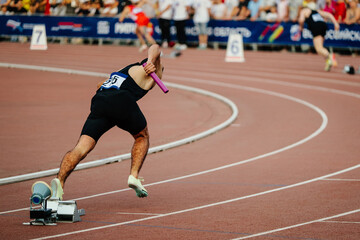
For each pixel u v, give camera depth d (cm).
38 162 2848
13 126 3731
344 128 3716
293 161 2888
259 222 1928
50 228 1866
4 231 1831
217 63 7181
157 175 2656
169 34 8631
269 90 5331
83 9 9394
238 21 8431
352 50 7819
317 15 6238
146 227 1878
